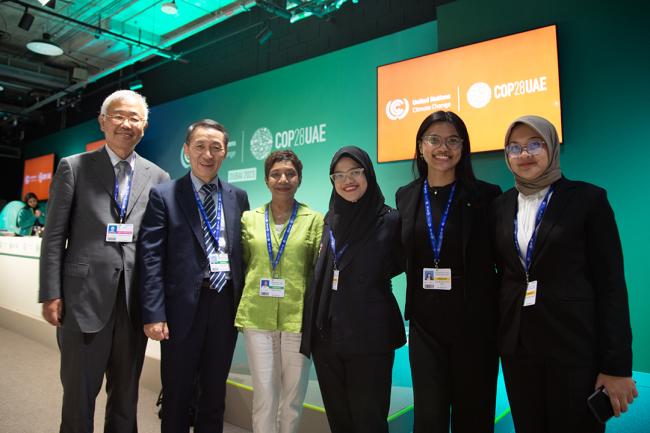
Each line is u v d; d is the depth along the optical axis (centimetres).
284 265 186
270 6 533
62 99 934
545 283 137
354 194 171
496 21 404
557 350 132
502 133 389
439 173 169
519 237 147
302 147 563
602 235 133
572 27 369
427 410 155
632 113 340
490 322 152
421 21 515
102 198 185
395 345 165
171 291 179
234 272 188
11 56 847
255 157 616
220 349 185
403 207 176
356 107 514
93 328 175
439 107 426
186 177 195
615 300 129
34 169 1052
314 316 173
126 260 182
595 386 129
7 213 712
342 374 168
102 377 181
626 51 345
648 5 339
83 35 755
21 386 319
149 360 317
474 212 160
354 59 520
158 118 762
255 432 179
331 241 175
